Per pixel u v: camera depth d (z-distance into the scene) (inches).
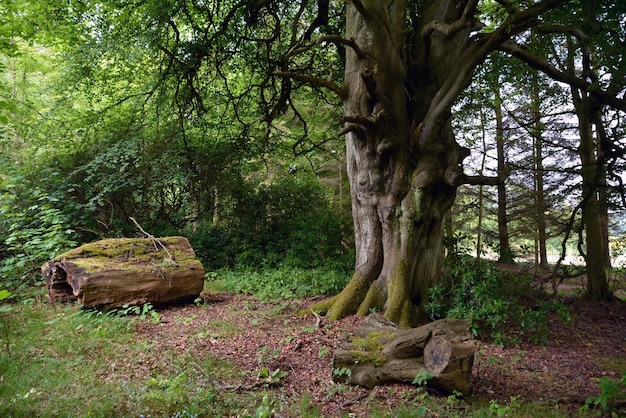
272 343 259.4
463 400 185.0
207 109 546.3
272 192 637.9
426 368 191.0
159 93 510.6
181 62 477.7
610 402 173.0
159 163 540.1
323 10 455.5
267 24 550.0
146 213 599.5
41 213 405.7
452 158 335.3
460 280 335.3
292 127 798.5
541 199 634.8
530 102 614.2
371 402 182.2
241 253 542.0
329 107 692.1
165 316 321.1
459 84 312.2
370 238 330.0
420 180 315.9
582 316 407.8
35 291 358.6
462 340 192.9
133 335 267.3
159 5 409.4
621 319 407.8
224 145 596.7
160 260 351.9
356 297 322.3
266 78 511.8
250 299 386.3
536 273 462.0
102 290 311.1
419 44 349.1
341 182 797.9
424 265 323.9
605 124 455.2
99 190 525.0
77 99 598.9
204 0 486.6
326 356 236.8
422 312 314.0
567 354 272.5
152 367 215.2
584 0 297.3
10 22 428.8
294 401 183.9
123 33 461.1
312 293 397.1
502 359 249.9
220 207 642.2
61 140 544.1
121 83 595.8
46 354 224.5
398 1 331.6
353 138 330.3
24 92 698.2
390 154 324.5
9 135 516.4
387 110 318.7
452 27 292.8
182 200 639.8
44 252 358.6
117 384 191.8
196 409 168.2
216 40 470.3
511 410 172.9
